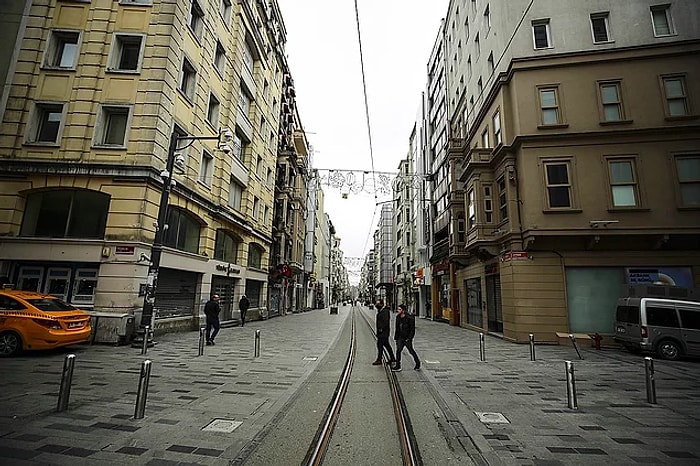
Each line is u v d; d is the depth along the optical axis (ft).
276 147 107.65
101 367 28.58
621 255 48.75
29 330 30.86
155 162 45.44
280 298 118.73
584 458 14.26
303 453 14.39
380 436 16.35
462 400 22.25
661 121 49.19
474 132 70.59
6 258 41.81
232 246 77.10
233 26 72.33
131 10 48.78
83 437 15.12
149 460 13.33
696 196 47.44
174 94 50.01
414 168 138.41
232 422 17.52
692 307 39.14
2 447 13.82
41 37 47.34
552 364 34.60
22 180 43.83
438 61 105.29
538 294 49.39
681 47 50.26
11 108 45.52
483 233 58.44
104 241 42.06
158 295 48.80
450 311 87.61
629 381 27.86
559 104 51.65
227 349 40.34
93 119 45.85
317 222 211.61
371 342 51.16
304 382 26.12
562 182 50.01
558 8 54.95
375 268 300.81
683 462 13.96
